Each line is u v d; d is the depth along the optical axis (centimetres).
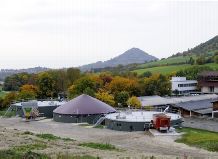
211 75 16000
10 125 7431
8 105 11719
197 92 16325
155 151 4572
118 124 6750
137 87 13488
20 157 3148
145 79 14612
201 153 4412
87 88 11506
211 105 10356
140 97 12050
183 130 6638
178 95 14362
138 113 7831
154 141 5400
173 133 6081
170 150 4644
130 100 10719
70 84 15038
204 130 7288
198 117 9019
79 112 7919
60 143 4706
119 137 5822
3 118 8581
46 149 4069
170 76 19188
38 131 6525
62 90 14712
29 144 4400
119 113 7800
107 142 5303
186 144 5112
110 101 11275
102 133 6312
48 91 13625
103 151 4116
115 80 13700
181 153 4425
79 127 7150
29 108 8706
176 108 10062
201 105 10169
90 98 8406
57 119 8075
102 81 15200
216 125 7581
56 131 6569
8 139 4778
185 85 16650
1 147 4128
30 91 12469
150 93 13750
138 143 5225
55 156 3456
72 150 4069
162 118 6222
